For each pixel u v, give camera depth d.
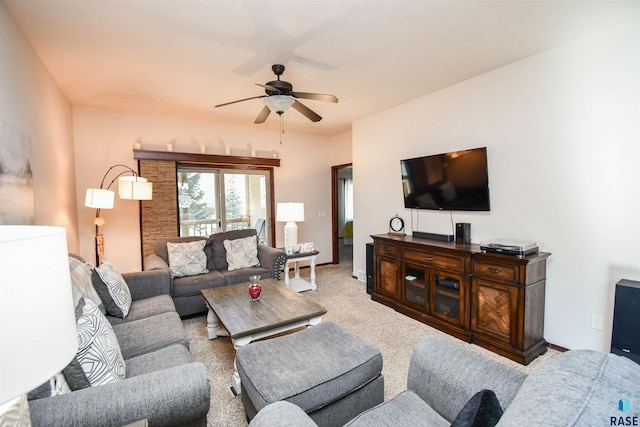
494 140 3.02
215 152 5.00
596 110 2.36
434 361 1.37
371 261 4.20
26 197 2.17
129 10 1.98
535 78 2.69
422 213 3.86
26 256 0.63
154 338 1.97
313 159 6.05
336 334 1.94
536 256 2.48
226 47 2.50
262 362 1.64
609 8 2.00
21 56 2.16
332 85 3.37
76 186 4.01
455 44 2.49
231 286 3.08
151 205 4.45
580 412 0.63
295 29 2.23
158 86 3.34
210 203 5.08
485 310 2.69
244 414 1.90
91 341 1.33
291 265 5.76
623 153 2.24
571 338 2.55
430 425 1.22
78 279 2.01
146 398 1.14
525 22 2.17
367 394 1.69
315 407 1.47
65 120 3.56
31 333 0.63
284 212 4.43
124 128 4.30
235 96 3.68
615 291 2.09
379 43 2.46
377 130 4.45
